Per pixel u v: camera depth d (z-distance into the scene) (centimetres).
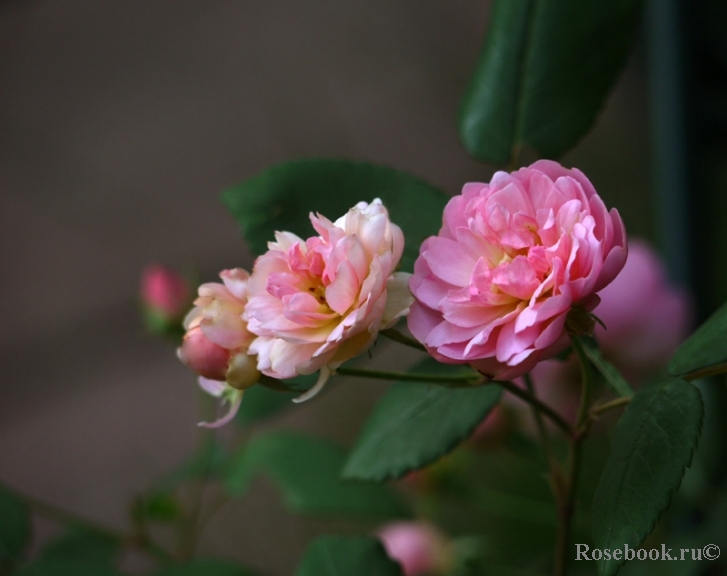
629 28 79
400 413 78
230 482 104
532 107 79
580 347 71
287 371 69
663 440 68
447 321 69
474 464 100
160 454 181
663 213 93
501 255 69
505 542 97
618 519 67
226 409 123
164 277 96
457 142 180
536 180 69
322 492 97
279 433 105
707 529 84
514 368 68
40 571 89
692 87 91
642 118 156
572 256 67
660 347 85
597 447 88
